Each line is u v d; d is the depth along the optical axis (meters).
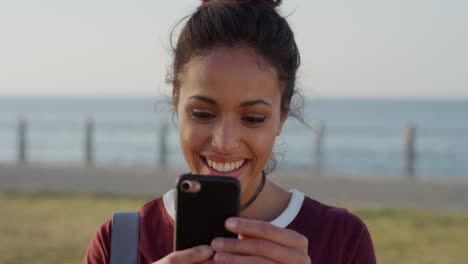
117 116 114.38
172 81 1.87
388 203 10.39
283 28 1.71
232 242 1.47
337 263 1.80
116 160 23.23
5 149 31.34
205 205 1.54
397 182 12.60
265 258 1.47
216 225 1.53
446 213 8.90
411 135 13.68
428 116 116.81
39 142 27.67
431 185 12.23
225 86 1.57
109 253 1.88
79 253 6.50
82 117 111.38
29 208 9.34
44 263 6.01
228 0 1.69
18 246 6.79
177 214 1.54
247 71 1.58
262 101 1.60
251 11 1.65
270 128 1.65
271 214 1.86
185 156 1.70
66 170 14.42
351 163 23.27
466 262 6.11
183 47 1.66
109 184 12.52
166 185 12.52
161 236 1.84
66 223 8.14
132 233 1.85
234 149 1.61
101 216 8.65
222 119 1.61
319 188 11.95
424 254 6.41
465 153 26.80
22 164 15.54
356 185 12.30
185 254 1.47
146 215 1.89
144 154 24.92
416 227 7.81
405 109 157.62
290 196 1.91
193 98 1.60
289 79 1.72
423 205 10.27
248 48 1.59
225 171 1.65
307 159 20.30
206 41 1.60
